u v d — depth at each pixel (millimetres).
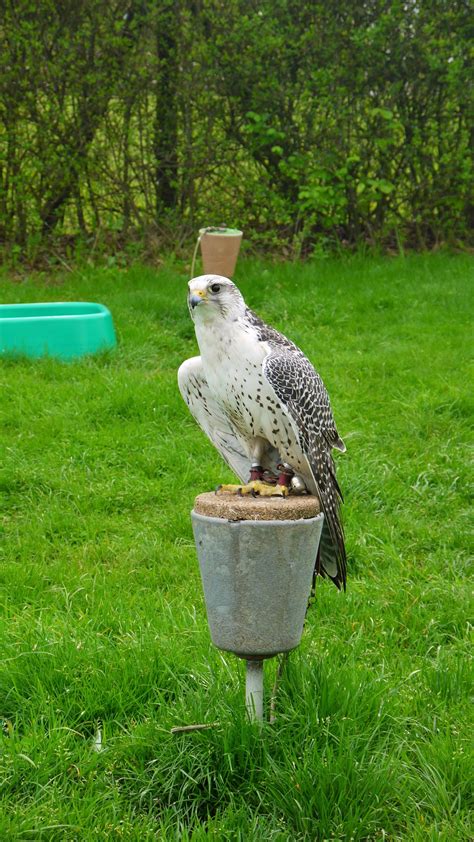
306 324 5648
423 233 7930
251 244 7445
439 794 2166
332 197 7211
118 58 6887
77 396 4215
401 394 4336
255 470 2383
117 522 3307
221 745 2229
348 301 6035
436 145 7469
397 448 3744
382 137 7266
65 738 2285
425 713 2371
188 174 7262
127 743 2281
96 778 2221
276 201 7199
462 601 2836
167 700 2432
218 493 2258
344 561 2387
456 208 7602
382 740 2275
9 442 3758
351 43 7129
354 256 7352
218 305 2262
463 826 2115
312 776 2162
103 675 2447
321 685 2361
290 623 2174
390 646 2664
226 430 2471
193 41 6984
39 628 2605
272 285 6426
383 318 5719
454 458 3613
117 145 7137
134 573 3012
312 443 2307
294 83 7168
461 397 4152
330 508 2348
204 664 2461
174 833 2104
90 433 3840
